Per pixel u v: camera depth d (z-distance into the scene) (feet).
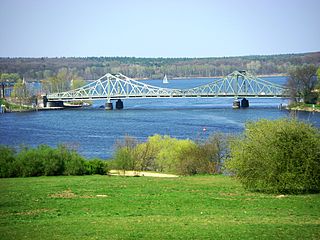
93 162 284.41
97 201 179.32
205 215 150.41
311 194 182.91
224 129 488.44
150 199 181.57
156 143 309.42
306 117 550.36
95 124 586.04
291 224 133.28
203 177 254.27
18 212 161.58
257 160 179.01
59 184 228.22
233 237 119.55
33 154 271.28
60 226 134.62
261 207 161.99
